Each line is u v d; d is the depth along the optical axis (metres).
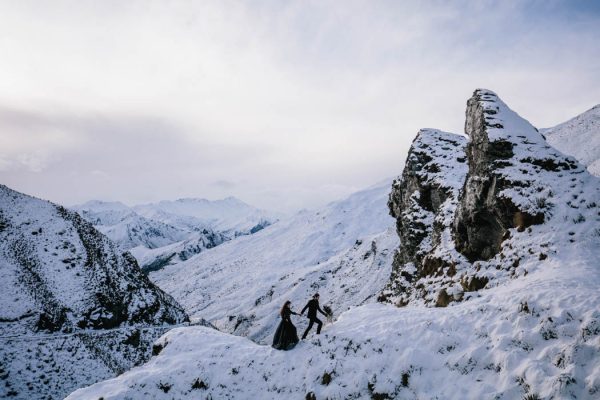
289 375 11.35
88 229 78.44
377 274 69.94
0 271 57.31
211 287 174.00
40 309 53.59
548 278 12.50
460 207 23.84
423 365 9.78
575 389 7.16
